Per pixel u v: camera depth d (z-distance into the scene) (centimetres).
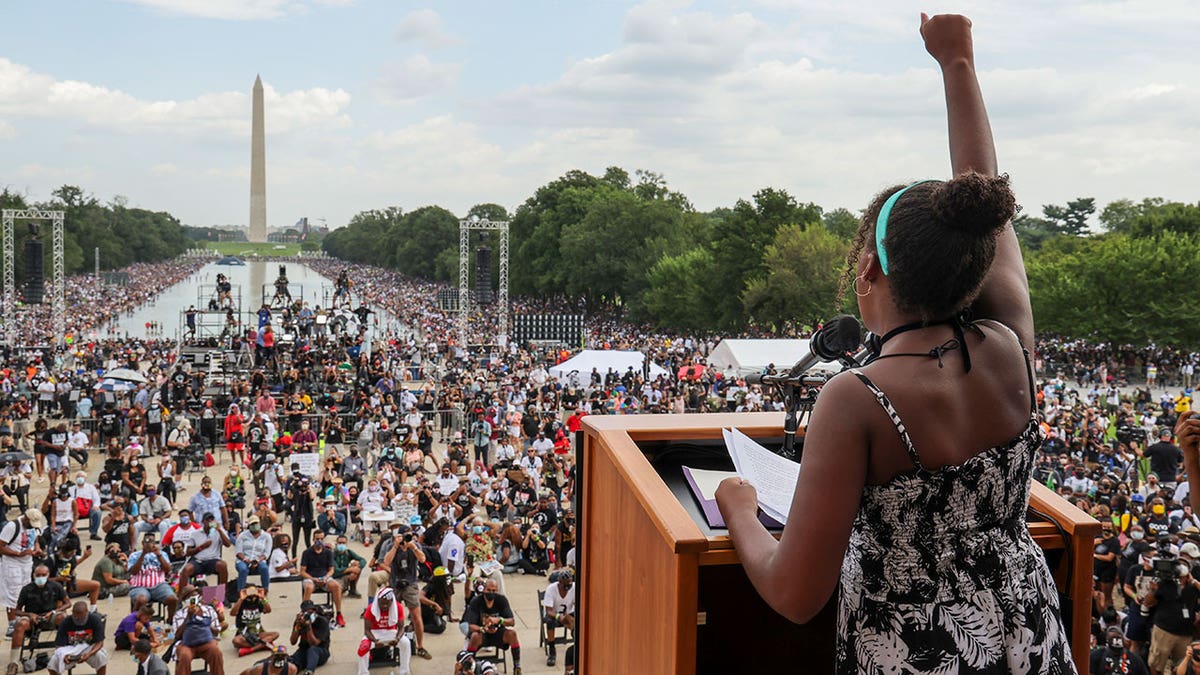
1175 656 1143
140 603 1505
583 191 11025
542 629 1555
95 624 1367
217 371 4456
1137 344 5872
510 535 1955
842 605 170
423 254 18088
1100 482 1866
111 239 18125
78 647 1348
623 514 227
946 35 217
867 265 176
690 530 192
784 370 237
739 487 194
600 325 8838
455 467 2480
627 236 9075
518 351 5803
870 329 181
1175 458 2214
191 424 3117
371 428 2862
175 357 5122
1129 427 3102
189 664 1320
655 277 7938
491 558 1759
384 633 1424
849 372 164
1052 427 2967
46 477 2788
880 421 156
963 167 206
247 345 4694
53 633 1576
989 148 207
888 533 160
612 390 3669
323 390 3762
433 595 1630
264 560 1752
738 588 242
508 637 1427
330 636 1589
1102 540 1344
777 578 161
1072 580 206
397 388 4066
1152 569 1172
